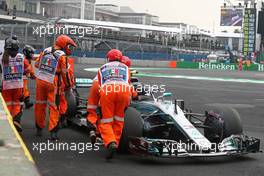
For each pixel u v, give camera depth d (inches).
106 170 236.4
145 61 2142.0
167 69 1818.4
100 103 257.8
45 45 1021.8
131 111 267.6
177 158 269.4
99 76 261.9
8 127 168.2
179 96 680.4
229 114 285.3
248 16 2472.9
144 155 252.2
